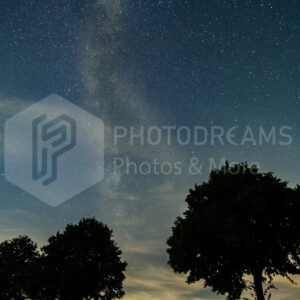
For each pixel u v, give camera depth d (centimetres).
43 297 3675
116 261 3841
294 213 2816
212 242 2900
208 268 2998
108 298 3719
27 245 4662
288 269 2820
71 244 3816
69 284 3544
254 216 2825
